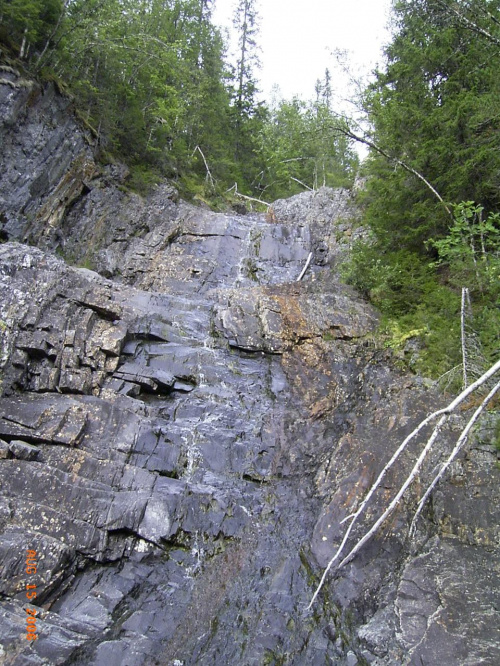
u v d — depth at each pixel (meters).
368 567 6.47
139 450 8.01
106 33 17.08
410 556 6.47
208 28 29.25
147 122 19.61
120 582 6.34
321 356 10.48
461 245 9.22
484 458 7.29
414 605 5.83
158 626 5.92
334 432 8.84
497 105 10.14
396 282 11.17
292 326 11.12
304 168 28.03
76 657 5.29
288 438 8.80
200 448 8.34
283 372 10.39
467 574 6.09
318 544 6.87
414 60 12.80
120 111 18.20
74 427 7.71
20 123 13.12
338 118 13.71
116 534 6.80
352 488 7.37
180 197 19.06
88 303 10.11
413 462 7.44
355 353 10.40
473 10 11.01
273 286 13.24
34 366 8.66
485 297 9.41
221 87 29.62
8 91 12.42
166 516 7.09
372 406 9.09
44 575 5.89
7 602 5.59
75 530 6.49
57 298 9.73
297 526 7.32
